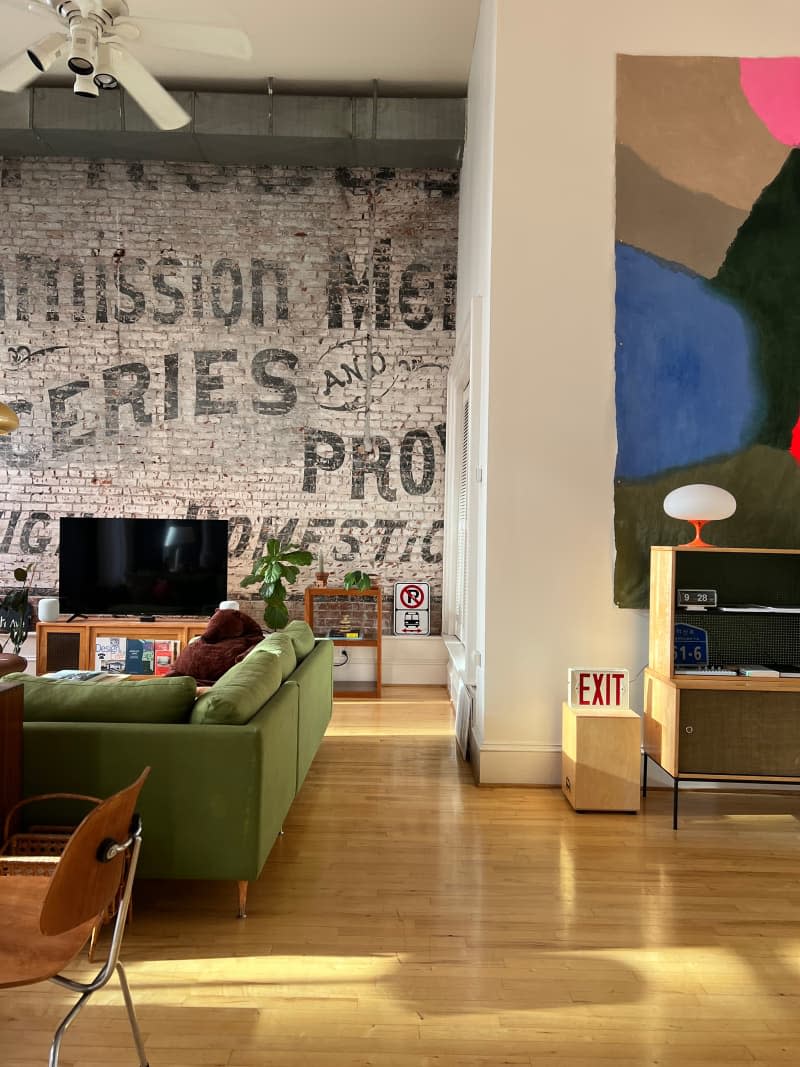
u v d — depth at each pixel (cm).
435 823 382
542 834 370
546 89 442
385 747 512
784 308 443
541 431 441
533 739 441
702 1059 209
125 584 694
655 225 443
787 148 445
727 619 434
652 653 422
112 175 704
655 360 442
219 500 712
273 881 315
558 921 285
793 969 255
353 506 718
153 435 711
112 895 174
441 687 703
